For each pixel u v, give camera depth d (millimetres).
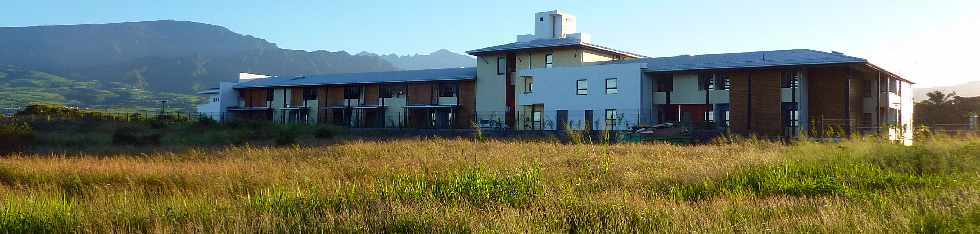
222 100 67125
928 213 6957
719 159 15469
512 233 6371
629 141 30188
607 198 8516
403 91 56594
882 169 12344
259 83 66500
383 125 57281
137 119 52250
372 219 7047
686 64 41656
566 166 14977
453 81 53969
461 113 53188
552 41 49406
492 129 43781
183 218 7633
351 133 41656
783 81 38250
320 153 19547
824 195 9508
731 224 7047
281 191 9492
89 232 7152
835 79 37469
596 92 43406
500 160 15961
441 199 8547
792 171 11766
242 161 17156
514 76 50625
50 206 8469
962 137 14266
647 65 41750
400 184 9789
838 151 14094
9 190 10992
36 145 27781
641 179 11547
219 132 39312
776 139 32438
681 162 15086
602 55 50344
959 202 7328
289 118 63469
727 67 39188
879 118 39281
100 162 16484
